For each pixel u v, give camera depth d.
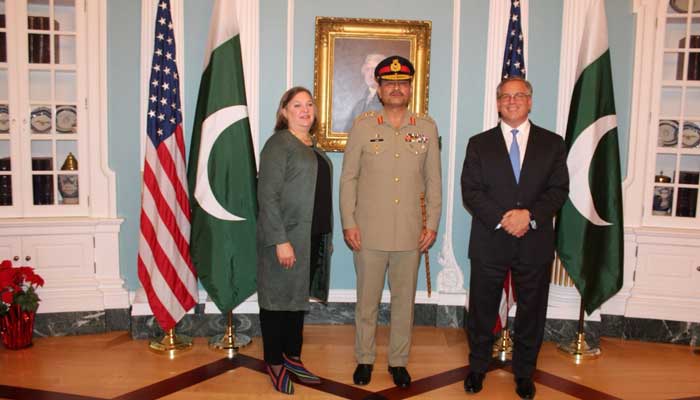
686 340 3.52
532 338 2.72
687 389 2.87
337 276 3.73
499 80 3.55
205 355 3.18
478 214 2.66
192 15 3.43
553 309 3.49
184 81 3.46
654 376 3.02
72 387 2.74
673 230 3.49
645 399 2.74
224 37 3.14
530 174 2.64
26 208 3.42
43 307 3.38
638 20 3.45
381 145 2.68
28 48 3.37
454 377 2.95
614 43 3.49
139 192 3.51
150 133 3.13
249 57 3.46
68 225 3.39
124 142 3.47
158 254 3.15
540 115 3.58
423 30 3.54
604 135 3.19
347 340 3.44
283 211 2.62
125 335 3.47
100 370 2.94
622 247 3.22
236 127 3.14
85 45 3.39
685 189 3.58
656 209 3.64
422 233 2.75
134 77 3.44
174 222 3.18
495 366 3.12
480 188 2.72
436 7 3.58
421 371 3.01
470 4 3.56
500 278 2.71
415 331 3.64
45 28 3.39
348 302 3.72
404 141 2.69
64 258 3.43
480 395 2.74
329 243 2.84
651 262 3.56
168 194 3.15
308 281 2.64
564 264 3.25
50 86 3.46
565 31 3.48
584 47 3.21
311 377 2.81
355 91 3.56
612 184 3.20
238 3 3.43
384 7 3.57
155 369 2.97
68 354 3.15
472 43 3.59
